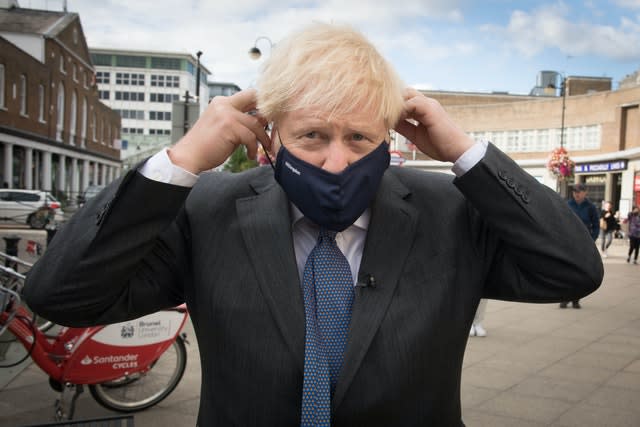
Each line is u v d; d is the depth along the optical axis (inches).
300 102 42.4
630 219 577.6
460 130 48.7
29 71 1274.6
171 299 54.8
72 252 44.8
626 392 167.3
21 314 131.9
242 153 984.9
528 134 1528.1
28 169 1286.9
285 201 49.6
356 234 49.7
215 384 47.2
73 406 134.6
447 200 51.8
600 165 1321.4
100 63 3725.4
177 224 52.1
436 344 46.2
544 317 281.3
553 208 47.3
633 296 352.5
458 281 48.4
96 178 1931.6
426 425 46.1
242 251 47.7
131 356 136.6
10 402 153.0
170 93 3762.3
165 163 45.4
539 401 160.1
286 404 44.0
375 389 43.7
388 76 44.6
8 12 1521.9
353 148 44.3
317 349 43.9
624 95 1293.1
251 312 45.4
